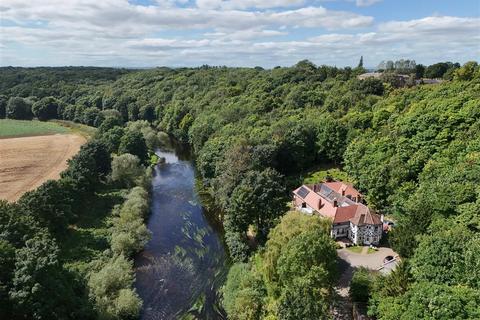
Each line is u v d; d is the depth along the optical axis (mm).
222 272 67500
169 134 177625
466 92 90562
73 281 50500
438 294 37062
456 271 41344
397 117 97500
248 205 70375
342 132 107562
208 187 108125
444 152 74375
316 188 89688
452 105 82125
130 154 110438
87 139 162875
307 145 109625
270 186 73062
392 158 80812
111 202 92000
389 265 62375
